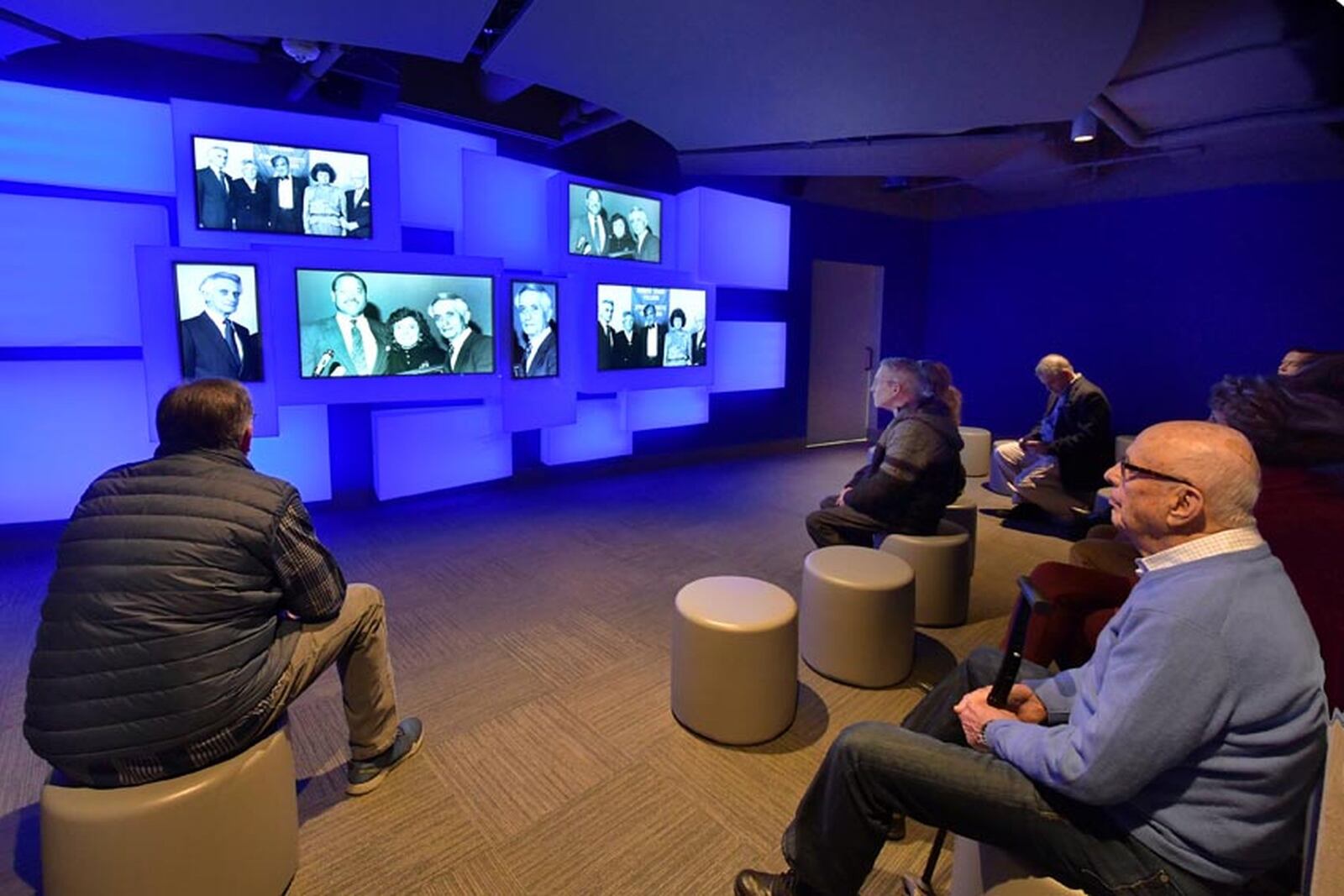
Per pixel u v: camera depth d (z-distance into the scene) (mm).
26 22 2836
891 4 2748
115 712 1233
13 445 3566
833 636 2387
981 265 7367
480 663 2531
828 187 6922
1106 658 1128
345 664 1731
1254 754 954
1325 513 1492
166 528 1272
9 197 3365
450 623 2861
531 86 4348
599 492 5148
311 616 1500
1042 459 4453
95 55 3520
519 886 1532
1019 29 2920
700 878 1565
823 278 7176
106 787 1271
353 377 4082
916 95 3732
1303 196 5297
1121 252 6309
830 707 2250
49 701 1236
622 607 3043
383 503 4660
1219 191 5699
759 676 2002
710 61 3359
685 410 6180
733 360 6461
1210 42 3402
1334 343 5246
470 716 2182
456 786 1850
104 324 3645
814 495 5129
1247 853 977
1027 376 7066
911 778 1205
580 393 5500
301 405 3957
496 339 4625
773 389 6961
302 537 1434
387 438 4441
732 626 1973
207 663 1278
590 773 1909
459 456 4859
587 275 4984
